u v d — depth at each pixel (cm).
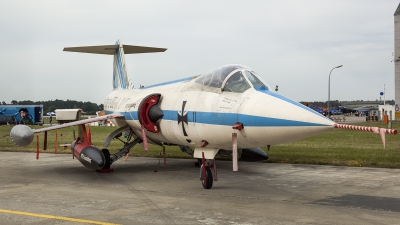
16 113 6181
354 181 1087
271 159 1593
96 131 4025
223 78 1027
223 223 659
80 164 1552
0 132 3741
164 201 840
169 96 1204
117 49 1897
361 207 777
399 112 5362
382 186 1009
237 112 927
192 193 934
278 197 880
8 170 1377
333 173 1238
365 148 1962
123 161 1642
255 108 898
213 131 988
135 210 755
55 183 1094
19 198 876
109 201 841
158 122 1219
